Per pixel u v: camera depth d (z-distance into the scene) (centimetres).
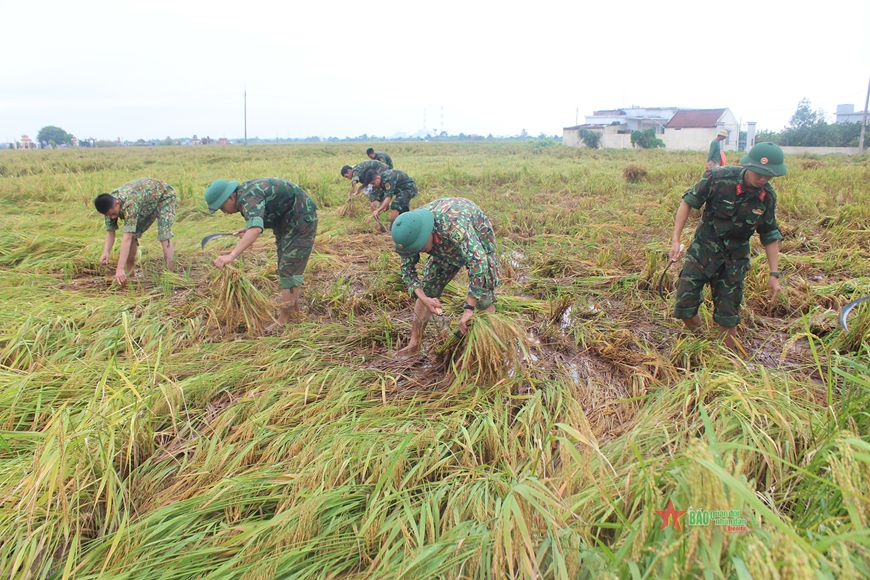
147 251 712
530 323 473
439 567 204
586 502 220
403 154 3531
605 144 5397
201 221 945
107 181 1467
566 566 195
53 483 235
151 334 439
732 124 5512
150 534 233
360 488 257
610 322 469
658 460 237
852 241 693
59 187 1251
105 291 565
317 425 310
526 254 698
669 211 921
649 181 1380
